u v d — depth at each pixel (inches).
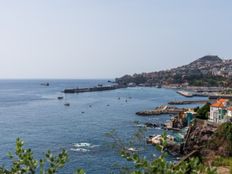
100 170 2751.0
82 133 4623.5
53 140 4136.3
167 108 7701.8
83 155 3282.5
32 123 5674.2
